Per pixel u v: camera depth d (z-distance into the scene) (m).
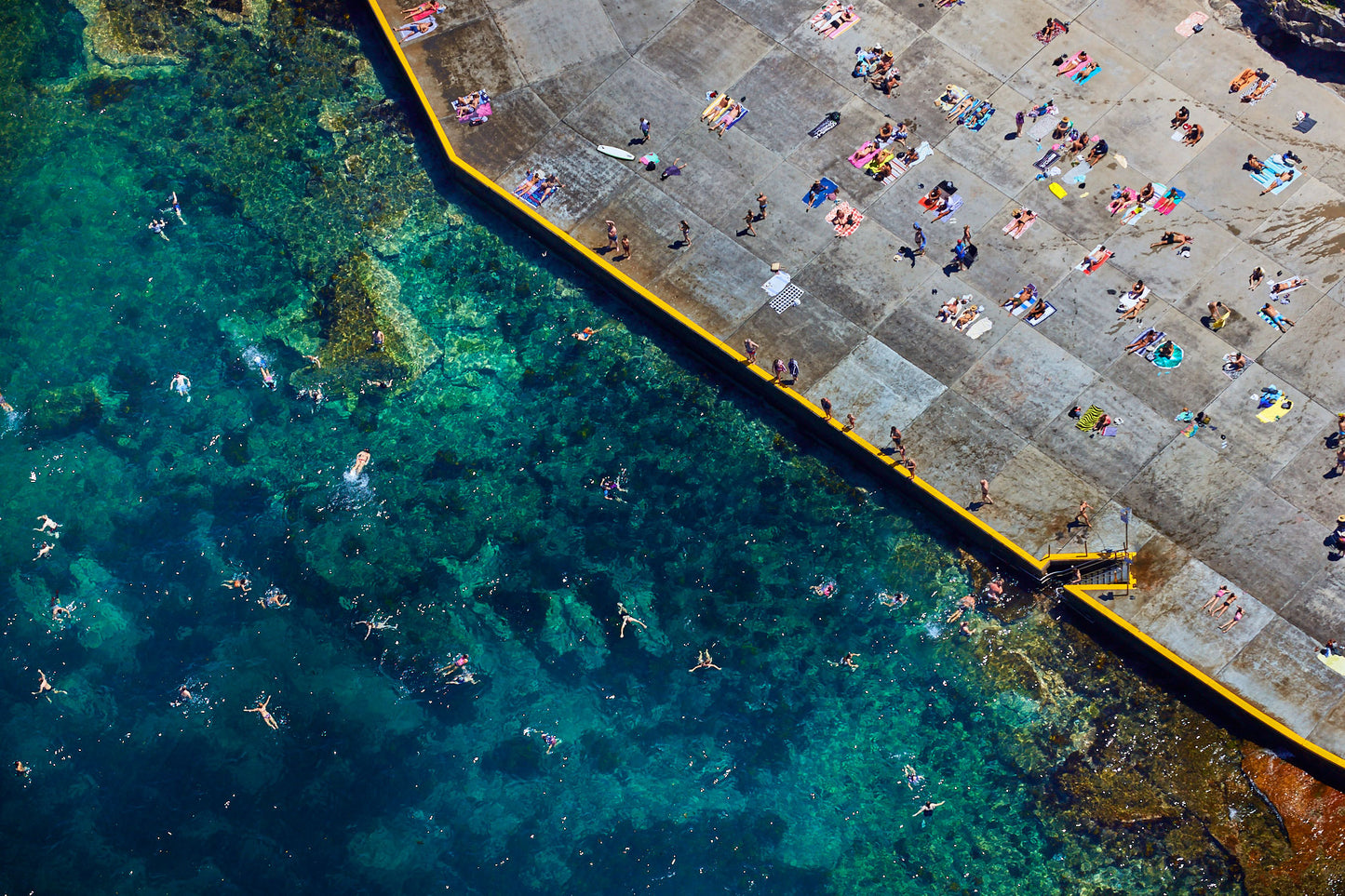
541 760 52.81
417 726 53.19
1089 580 54.56
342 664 54.00
